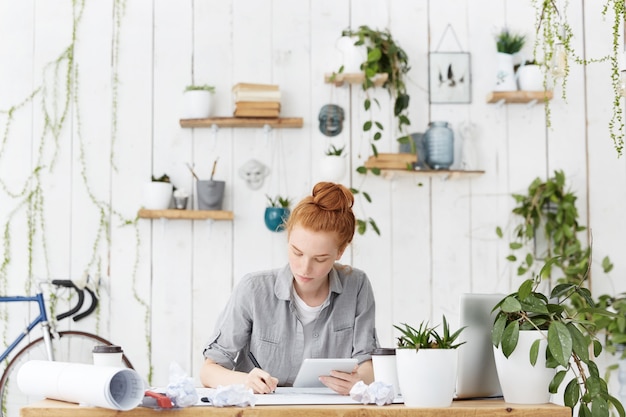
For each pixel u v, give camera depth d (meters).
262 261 4.18
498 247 4.24
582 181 4.28
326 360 2.16
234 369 2.73
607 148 4.29
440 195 4.25
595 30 4.31
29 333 4.10
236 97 4.12
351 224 2.41
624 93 3.22
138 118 4.21
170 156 4.20
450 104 4.28
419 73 4.28
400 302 4.20
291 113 4.24
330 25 4.27
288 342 2.62
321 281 2.55
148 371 4.12
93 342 4.07
